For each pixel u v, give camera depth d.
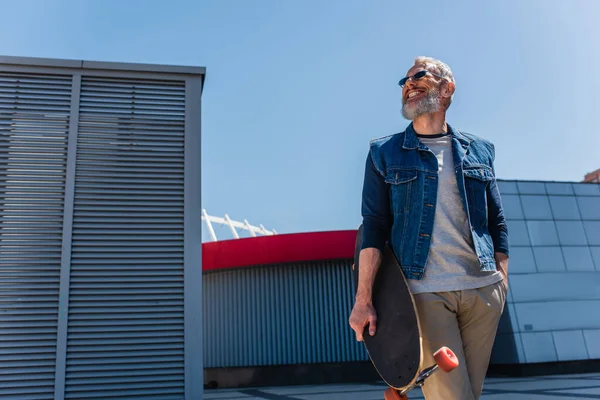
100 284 6.12
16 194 6.21
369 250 2.00
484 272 1.99
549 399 6.79
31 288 5.97
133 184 6.52
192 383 6.02
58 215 6.24
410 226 2.01
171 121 6.79
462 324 2.03
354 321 1.94
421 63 2.18
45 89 6.59
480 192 2.08
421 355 1.71
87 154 6.48
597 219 15.56
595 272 14.95
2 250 6.02
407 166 2.06
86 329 5.96
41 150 6.40
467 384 1.88
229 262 14.74
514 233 14.95
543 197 15.48
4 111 6.43
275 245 14.47
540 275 14.60
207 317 14.79
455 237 2.00
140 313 6.12
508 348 14.04
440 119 2.17
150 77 6.86
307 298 14.40
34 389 5.72
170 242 6.41
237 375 14.17
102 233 6.27
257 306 14.58
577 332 14.19
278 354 14.20
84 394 5.80
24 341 5.83
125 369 5.94
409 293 1.81
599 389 7.98
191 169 6.67
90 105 6.64
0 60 6.51
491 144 2.26
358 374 13.70
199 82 7.01
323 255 14.18
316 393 9.87
